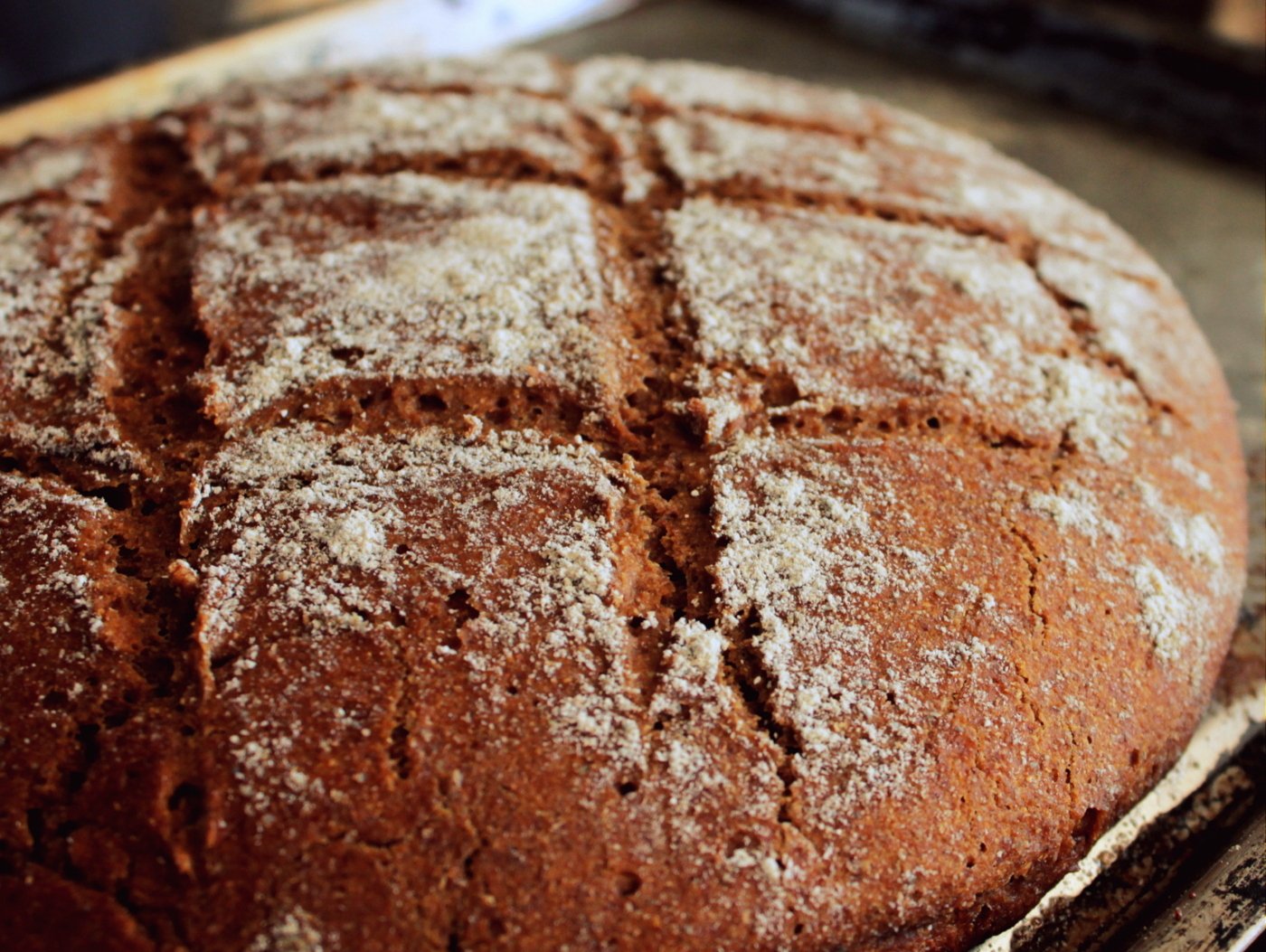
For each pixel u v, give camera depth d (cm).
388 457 18
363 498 18
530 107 24
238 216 21
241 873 15
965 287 21
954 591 18
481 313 19
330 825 16
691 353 19
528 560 17
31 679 17
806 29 40
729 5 41
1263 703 21
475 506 18
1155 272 24
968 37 37
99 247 21
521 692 16
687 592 18
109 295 20
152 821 16
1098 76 35
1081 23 34
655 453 19
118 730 16
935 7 37
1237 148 33
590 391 19
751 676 17
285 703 16
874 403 19
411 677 16
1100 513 19
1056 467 19
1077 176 33
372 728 16
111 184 23
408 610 17
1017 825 17
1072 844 18
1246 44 32
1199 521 20
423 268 20
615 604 17
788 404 19
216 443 18
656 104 25
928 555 18
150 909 15
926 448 19
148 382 19
